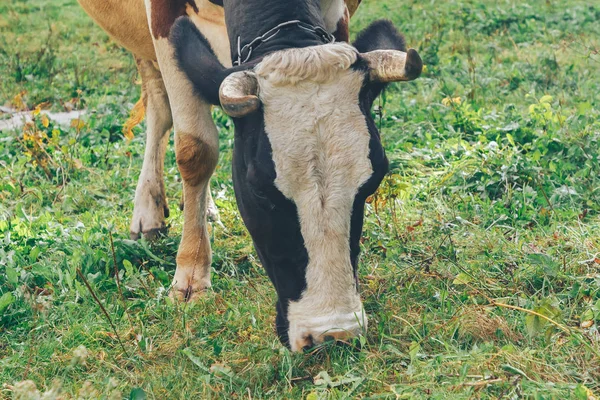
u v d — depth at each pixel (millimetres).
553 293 4848
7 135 9008
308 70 3805
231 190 7223
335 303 3846
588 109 7664
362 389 3959
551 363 4066
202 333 4695
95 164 8055
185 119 5254
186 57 4059
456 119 8094
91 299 5168
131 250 5836
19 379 4336
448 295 4906
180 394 4047
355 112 3809
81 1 6797
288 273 3943
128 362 4449
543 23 13188
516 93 9547
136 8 6105
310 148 3750
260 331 4617
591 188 6387
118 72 11992
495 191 6566
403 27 13352
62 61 12500
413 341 4117
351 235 3857
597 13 13641
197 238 5398
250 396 3959
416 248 5625
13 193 7316
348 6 6332
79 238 6051
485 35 12758
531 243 5598
